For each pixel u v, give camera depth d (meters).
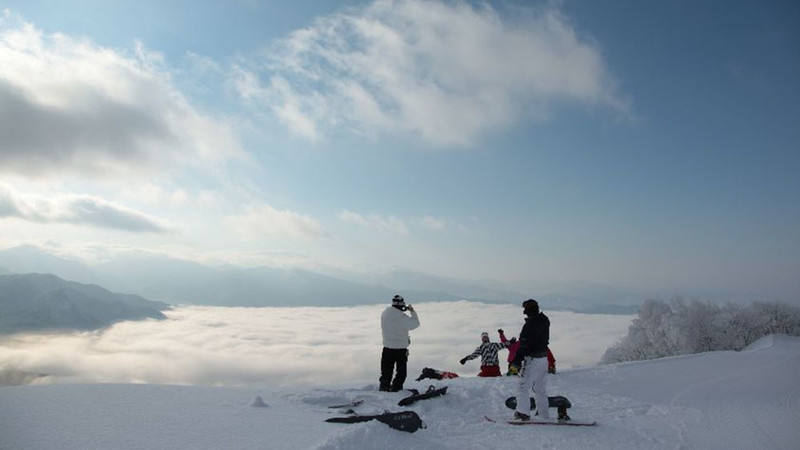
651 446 6.53
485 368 12.26
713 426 7.92
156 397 6.77
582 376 13.02
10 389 6.46
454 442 6.41
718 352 18.86
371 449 5.18
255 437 5.26
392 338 9.34
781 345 22.27
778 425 7.96
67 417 5.31
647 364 15.57
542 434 6.94
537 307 7.69
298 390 8.56
